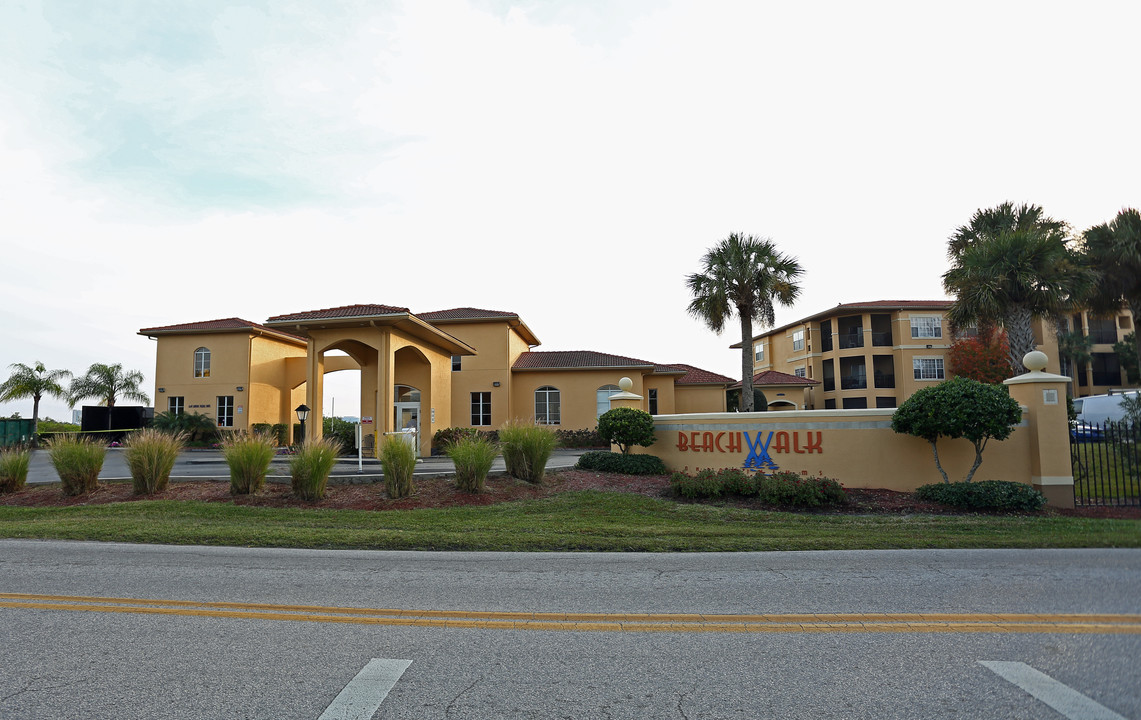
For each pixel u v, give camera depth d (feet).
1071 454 41.42
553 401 103.50
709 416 50.47
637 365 100.58
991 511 37.63
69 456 44.37
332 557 26.02
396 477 41.93
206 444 99.76
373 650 14.49
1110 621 15.40
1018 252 68.69
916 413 40.52
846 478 45.29
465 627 16.22
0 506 41.96
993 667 12.93
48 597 19.30
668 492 43.47
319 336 69.72
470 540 29.17
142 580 21.63
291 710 11.37
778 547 27.84
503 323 101.24
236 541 29.25
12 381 108.37
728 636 15.37
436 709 11.42
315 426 69.67
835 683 12.37
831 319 149.18
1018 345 69.26
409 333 73.87
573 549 27.89
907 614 16.96
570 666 13.47
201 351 106.11
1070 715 10.73
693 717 11.04
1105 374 147.74
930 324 141.90
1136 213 74.08
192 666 13.51
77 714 11.23
